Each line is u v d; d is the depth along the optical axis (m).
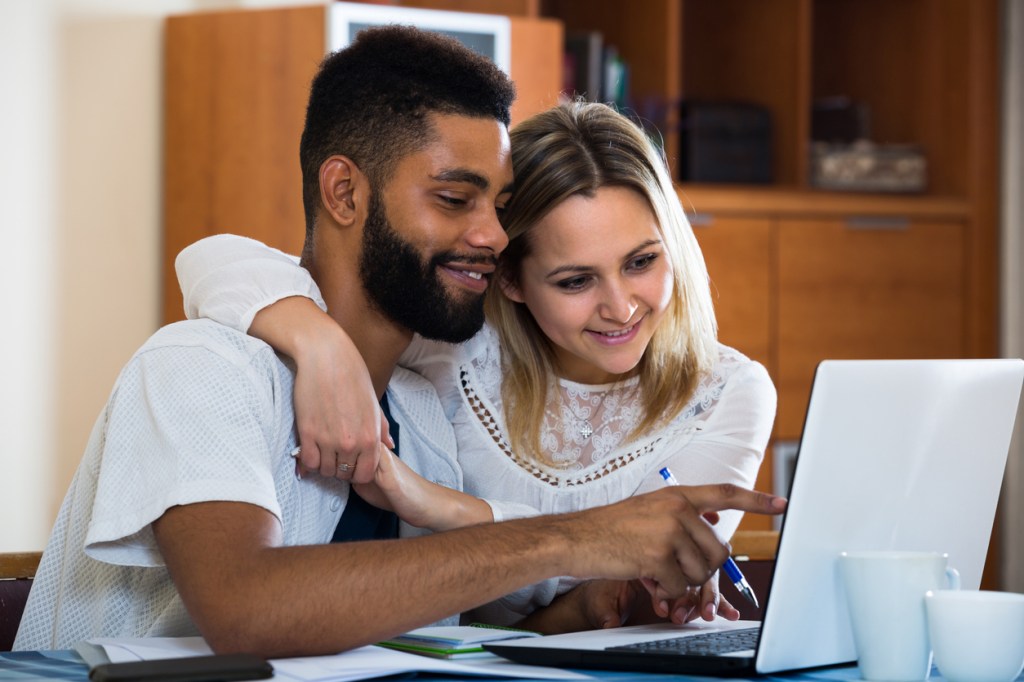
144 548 1.14
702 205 3.67
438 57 1.28
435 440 1.49
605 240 1.41
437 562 1.01
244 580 1.00
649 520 1.05
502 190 1.31
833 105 4.07
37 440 3.14
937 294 3.89
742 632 1.17
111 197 3.28
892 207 3.84
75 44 3.22
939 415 1.06
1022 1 3.90
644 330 1.46
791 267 3.75
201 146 3.30
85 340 3.24
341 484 1.33
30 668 1.01
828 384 0.96
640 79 3.76
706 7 3.99
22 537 3.10
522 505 1.38
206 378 1.15
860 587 0.98
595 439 1.56
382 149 1.27
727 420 1.55
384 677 0.97
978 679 0.94
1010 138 3.91
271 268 1.28
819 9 4.21
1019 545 3.86
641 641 1.10
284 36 3.24
